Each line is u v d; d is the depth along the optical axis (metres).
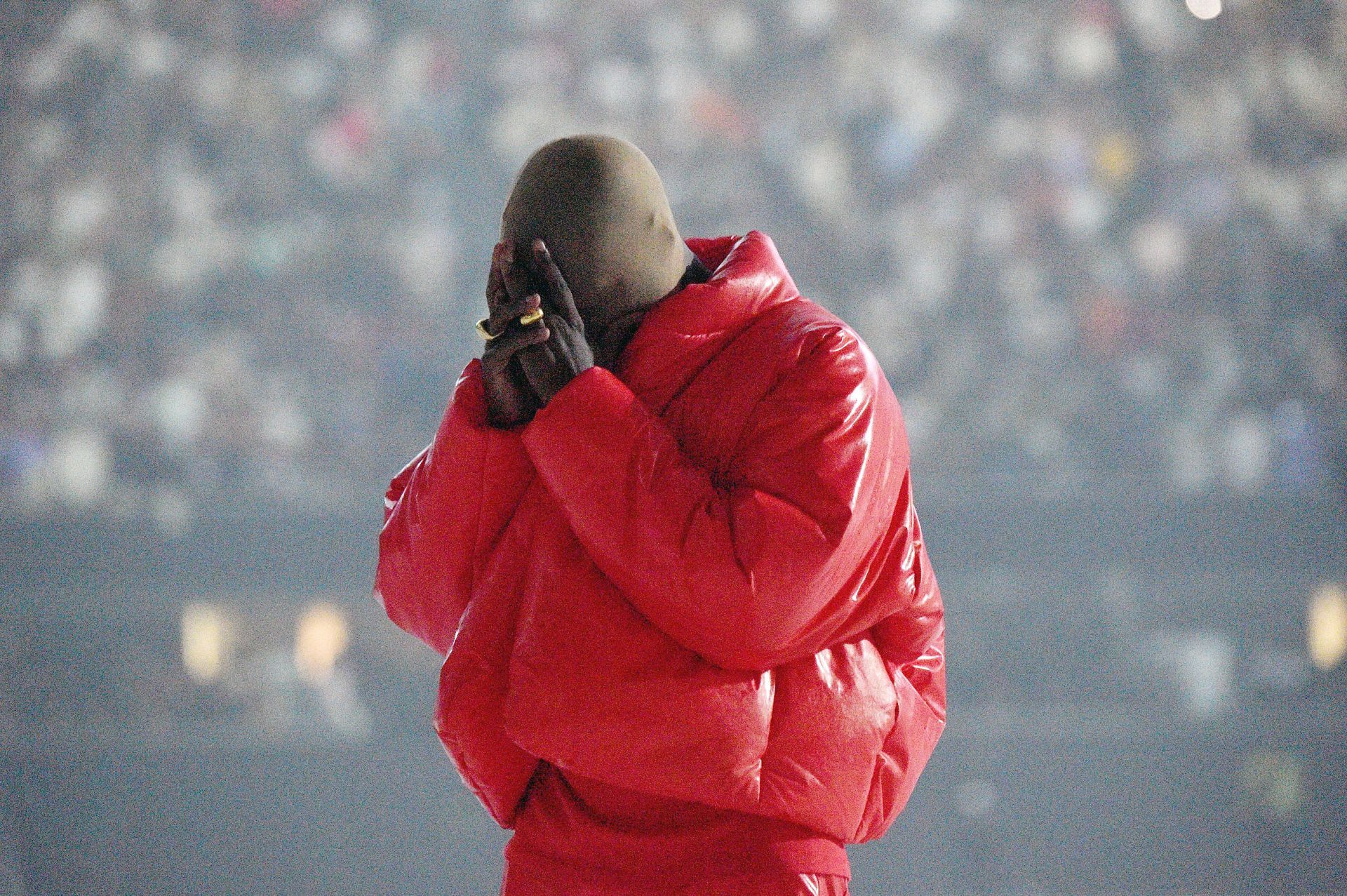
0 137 45.91
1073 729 29.83
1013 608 33.59
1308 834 29.17
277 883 29.17
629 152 5.12
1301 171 46.09
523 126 47.56
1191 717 30.41
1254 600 33.28
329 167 46.44
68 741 29.92
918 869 29.16
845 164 46.44
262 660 33.16
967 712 31.28
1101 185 46.34
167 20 48.66
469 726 4.98
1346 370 40.34
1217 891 28.92
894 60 48.56
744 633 4.68
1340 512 35.00
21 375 41.03
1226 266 43.59
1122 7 49.41
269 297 43.78
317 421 41.03
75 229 44.34
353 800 29.33
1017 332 41.94
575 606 4.86
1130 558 35.19
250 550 35.28
